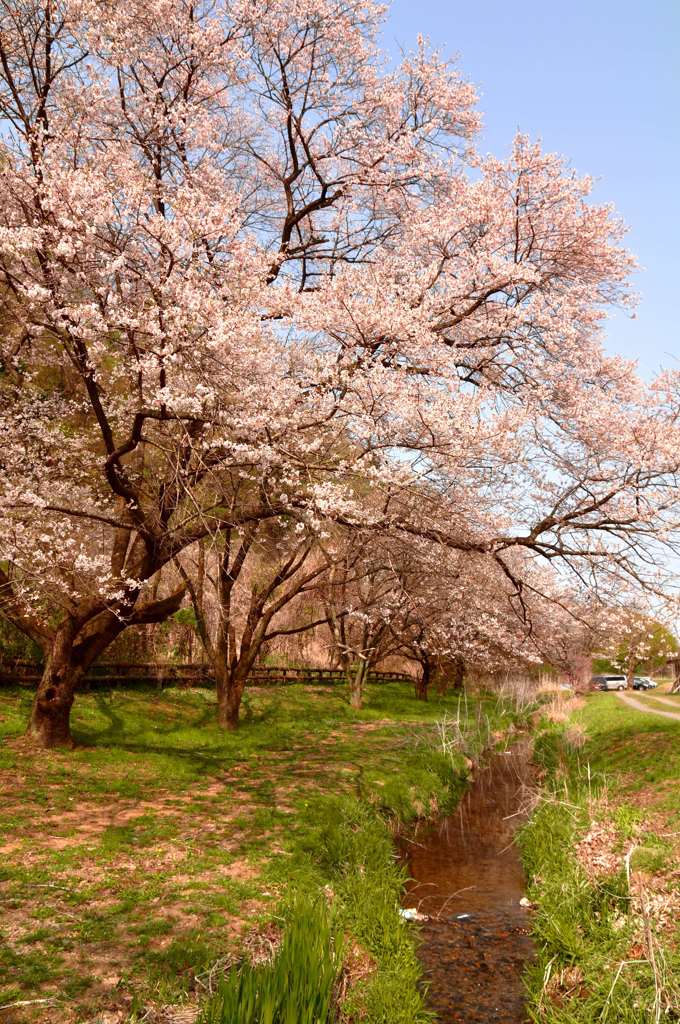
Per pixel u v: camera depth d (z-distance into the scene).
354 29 15.20
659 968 6.61
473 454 12.30
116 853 8.98
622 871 8.70
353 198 15.63
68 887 7.77
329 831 10.45
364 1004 6.30
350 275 11.80
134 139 13.24
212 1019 5.16
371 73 15.41
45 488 13.12
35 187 9.70
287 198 15.77
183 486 11.70
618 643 16.59
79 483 16.84
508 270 12.58
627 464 13.02
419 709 29.42
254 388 10.73
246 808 11.54
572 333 13.23
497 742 22.94
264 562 24.97
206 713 20.64
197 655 26.00
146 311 10.19
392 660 40.50
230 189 15.03
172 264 9.76
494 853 11.83
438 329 13.41
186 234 9.82
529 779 17.59
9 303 11.38
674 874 8.45
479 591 18.97
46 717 14.07
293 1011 5.23
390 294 12.68
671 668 44.19
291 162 16.92
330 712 25.34
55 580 12.65
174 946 6.61
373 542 15.60
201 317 9.93
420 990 7.17
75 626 14.02
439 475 13.38
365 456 11.89
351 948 7.26
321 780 13.91
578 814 11.61
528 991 7.10
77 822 10.11
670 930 7.37
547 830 11.32
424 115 15.94
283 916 7.40
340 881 8.98
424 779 15.37
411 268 14.37
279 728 21.08
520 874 10.78
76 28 11.27
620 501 12.73
